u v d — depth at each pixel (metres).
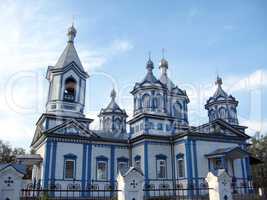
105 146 30.41
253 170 43.38
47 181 25.83
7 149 47.38
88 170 28.33
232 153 27.42
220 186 14.12
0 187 11.54
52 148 27.14
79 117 30.27
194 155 28.23
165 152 30.22
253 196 20.69
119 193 13.34
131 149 31.78
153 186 28.30
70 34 34.62
